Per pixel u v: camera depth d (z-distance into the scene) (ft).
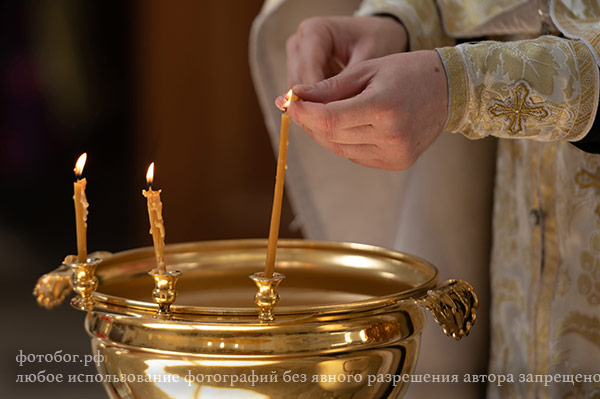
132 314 5.89
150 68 25.49
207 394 5.86
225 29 25.00
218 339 5.80
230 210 25.71
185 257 6.82
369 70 6.20
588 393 6.98
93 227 29.14
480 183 8.11
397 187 8.61
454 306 6.07
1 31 31.32
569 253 7.04
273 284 5.76
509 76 6.24
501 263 7.68
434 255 8.20
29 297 21.72
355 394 5.95
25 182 33.01
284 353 5.81
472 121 6.30
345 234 8.75
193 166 25.70
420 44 7.52
